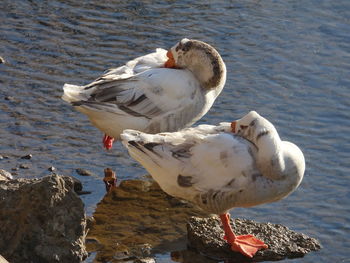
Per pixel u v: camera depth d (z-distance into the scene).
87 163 13.51
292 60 17.27
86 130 14.55
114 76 13.16
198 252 11.38
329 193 12.83
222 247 11.27
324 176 13.27
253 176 10.80
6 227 10.57
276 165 10.69
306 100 15.69
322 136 14.46
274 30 18.55
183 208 12.47
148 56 13.94
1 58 16.67
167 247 11.42
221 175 10.93
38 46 17.50
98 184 12.94
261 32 18.47
